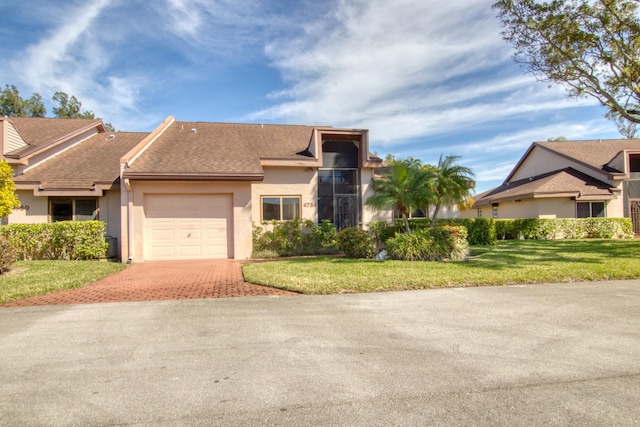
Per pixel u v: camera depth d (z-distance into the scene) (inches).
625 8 433.7
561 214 802.2
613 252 478.0
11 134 549.3
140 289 288.4
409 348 159.6
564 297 249.8
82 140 677.3
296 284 290.8
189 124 716.0
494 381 127.7
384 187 482.3
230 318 205.6
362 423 101.6
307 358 148.9
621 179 791.7
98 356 151.7
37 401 114.9
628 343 163.9
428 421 102.3
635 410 107.7
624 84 471.5
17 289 274.7
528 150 1060.5
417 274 326.3
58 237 461.4
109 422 102.9
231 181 501.4
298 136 720.3
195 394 119.2
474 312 215.5
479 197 1204.5
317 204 612.4
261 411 108.6
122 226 474.9
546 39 464.8
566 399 114.7
